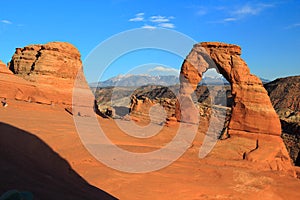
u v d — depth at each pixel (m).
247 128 28.20
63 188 10.23
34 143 13.51
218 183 16.25
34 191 8.75
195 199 13.73
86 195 10.39
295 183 18.73
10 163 10.32
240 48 30.55
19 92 35.31
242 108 28.72
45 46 42.91
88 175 13.53
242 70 29.38
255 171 20.64
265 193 15.84
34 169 10.96
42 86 39.47
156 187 13.95
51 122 24.17
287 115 62.62
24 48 45.78
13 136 12.88
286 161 27.00
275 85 107.31
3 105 30.12
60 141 16.78
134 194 12.73
